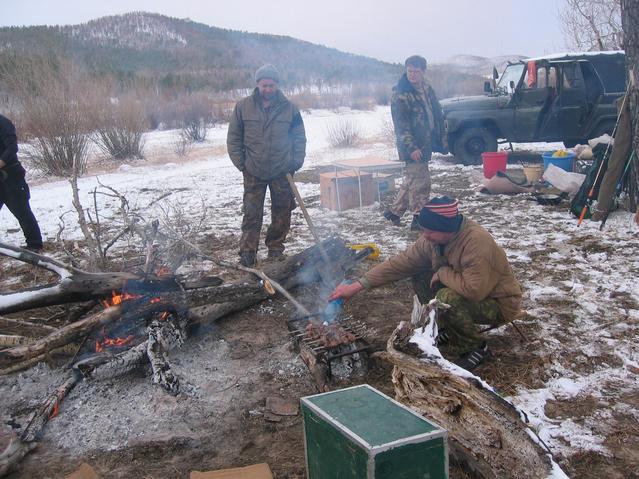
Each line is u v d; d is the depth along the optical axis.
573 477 2.65
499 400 2.43
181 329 3.97
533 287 4.92
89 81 15.61
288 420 3.20
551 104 11.52
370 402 2.25
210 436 3.07
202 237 7.25
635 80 6.48
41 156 13.26
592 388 3.36
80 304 4.30
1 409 3.37
